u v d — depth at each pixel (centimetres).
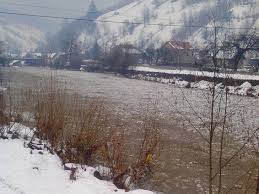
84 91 4069
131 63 7912
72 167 802
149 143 971
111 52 8475
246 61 4878
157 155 1089
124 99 3534
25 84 2977
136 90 4556
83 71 9256
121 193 717
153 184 992
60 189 709
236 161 1473
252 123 2178
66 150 925
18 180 728
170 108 2950
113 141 944
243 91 4059
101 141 952
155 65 8156
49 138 1016
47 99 1083
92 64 9506
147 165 880
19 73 5656
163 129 2017
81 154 922
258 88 4034
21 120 1191
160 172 1215
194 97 3688
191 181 1209
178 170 1297
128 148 1227
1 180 723
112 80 6372
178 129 2095
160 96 3834
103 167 884
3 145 925
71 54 10238
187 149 1634
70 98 1297
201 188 1161
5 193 668
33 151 898
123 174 837
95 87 4791
